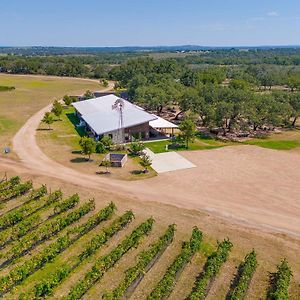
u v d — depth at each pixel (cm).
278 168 5869
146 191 4944
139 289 3000
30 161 6172
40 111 11075
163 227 3994
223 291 2995
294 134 8488
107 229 3738
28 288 3019
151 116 7794
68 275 3183
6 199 4703
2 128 8588
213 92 9362
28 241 3534
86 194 4850
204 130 8731
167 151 6800
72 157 6406
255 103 8669
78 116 10019
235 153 6712
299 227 4009
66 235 3616
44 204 4538
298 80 15100
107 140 6825
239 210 4391
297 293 2997
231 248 3584
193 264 3353
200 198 4722
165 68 16562
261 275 3209
